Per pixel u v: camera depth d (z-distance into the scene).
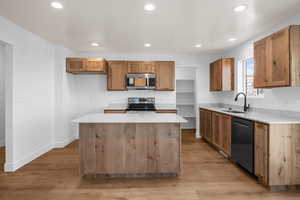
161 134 2.69
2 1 2.21
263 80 2.81
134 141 2.68
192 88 6.39
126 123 2.64
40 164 3.22
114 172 2.68
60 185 2.48
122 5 2.32
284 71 2.39
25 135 3.22
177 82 6.38
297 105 2.65
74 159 3.47
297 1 2.24
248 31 3.30
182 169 3.01
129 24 2.96
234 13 2.56
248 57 3.88
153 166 2.70
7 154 2.92
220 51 4.84
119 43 4.09
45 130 3.89
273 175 2.30
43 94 3.81
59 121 4.27
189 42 4.00
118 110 4.74
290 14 2.61
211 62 5.27
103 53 5.08
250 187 2.42
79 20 2.80
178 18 2.72
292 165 2.31
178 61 5.25
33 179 2.65
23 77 3.17
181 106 6.43
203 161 3.38
